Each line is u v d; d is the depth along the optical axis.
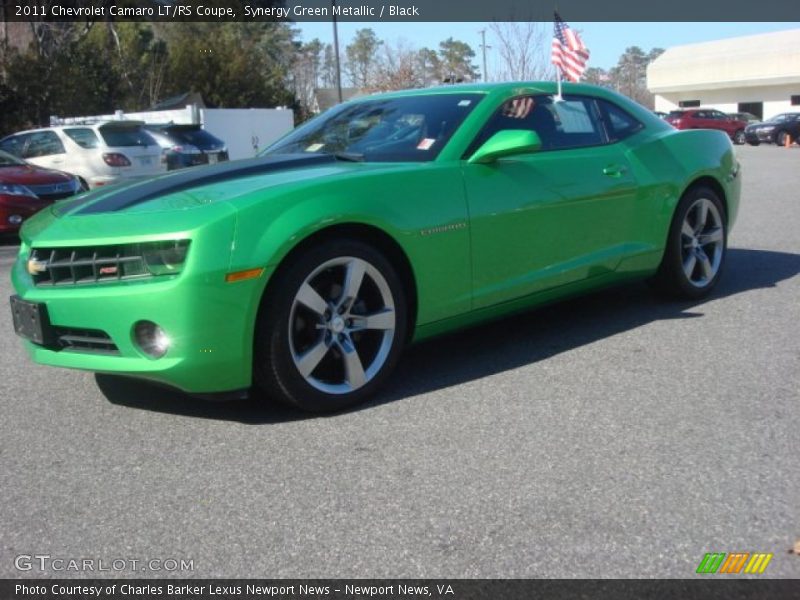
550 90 4.96
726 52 52.91
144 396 4.22
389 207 3.89
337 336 3.82
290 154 4.56
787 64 48.50
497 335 5.16
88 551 2.77
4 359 5.01
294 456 3.43
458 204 4.14
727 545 2.68
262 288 3.52
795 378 4.19
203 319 3.42
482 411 3.86
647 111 5.61
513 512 2.92
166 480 3.25
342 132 4.80
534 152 4.31
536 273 4.57
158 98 33.25
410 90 5.09
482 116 4.49
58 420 3.93
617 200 4.96
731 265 7.15
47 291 3.69
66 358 3.72
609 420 3.71
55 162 13.62
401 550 2.71
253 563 2.67
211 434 3.69
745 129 36.72
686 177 5.42
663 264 5.52
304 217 3.60
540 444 3.47
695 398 3.96
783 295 5.94
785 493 3.00
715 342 4.85
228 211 3.48
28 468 3.41
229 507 3.03
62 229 3.73
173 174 4.26
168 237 3.42
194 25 36.38
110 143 13.67
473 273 4.25
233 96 34.31
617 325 5.29
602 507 2.94
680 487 3.07
